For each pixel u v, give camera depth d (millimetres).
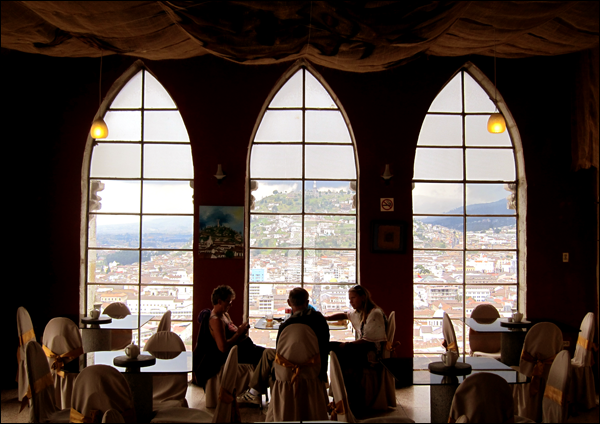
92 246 6355
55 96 6184
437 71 6273
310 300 6367
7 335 5957
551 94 6293
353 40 4219
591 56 5594
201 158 6211
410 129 6266
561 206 6250
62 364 4613
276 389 4133
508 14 4062
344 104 6250
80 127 6191
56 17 3852
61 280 6117
